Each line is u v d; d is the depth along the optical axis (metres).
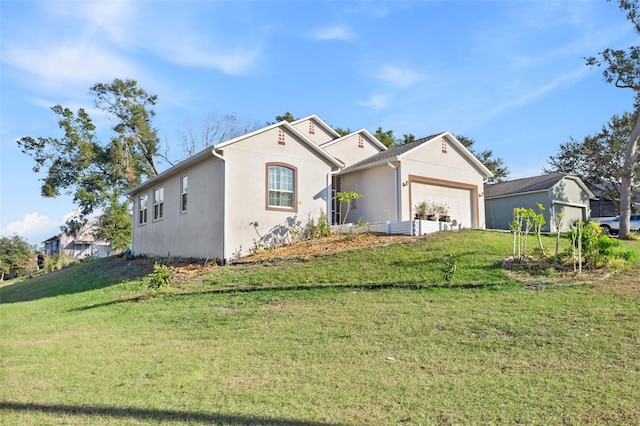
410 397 4.47
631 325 6.39
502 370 5.11
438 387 4.70
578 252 10.02
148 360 6.11
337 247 14.11
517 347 5.86
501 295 8.50
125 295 12.34
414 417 4.03
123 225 33.50
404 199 17.70
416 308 8.06
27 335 8.50
